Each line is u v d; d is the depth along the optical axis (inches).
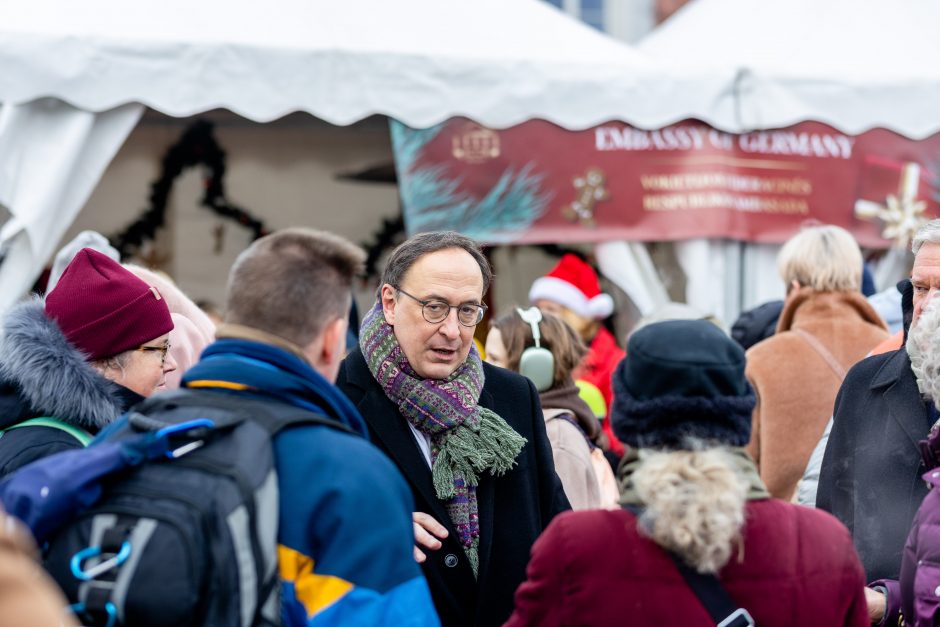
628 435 74.3
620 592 71.5
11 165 182.9
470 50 208.1
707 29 276.5
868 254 223.6
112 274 101.0
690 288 212.1
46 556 69.2
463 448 102.0
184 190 239.5
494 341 133.9
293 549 70.5
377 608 69.9
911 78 214.1
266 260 76.9
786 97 210.1
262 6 204.4
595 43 223.3
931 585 82.9
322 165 241.8
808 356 144.7
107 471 70.2
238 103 190.9
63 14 193.0
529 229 204.2
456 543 100.7
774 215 212.1
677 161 209.2
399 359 103.3
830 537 73.4
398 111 197.3
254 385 74.9
